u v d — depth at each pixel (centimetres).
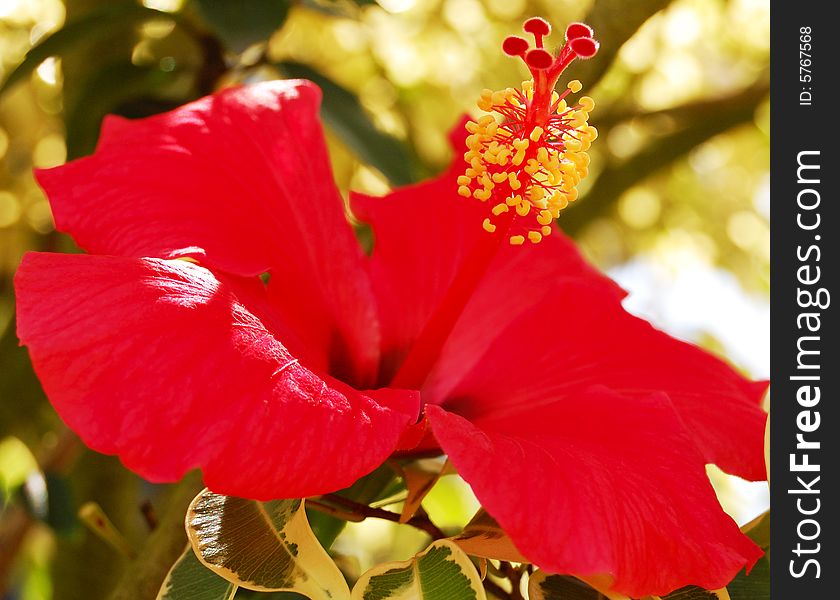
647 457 36
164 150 39
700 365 41
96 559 60
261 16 47
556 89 46
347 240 41
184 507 40
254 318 36
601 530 33
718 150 112
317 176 41
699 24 97
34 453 66
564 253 45
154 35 63
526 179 39
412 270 43
